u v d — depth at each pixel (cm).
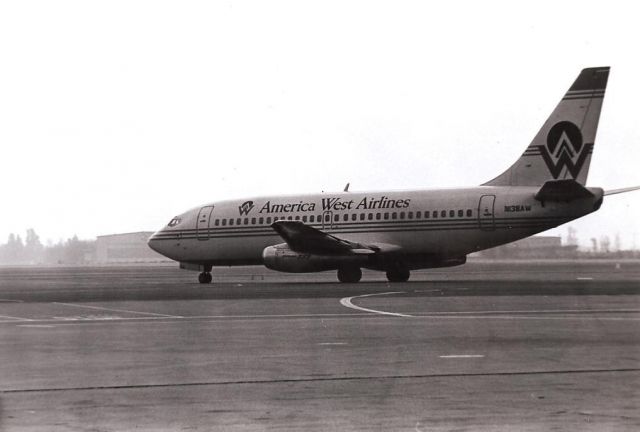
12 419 1152
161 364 1639
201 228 5788
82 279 7306
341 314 2761
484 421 1108
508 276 6197
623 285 4456
